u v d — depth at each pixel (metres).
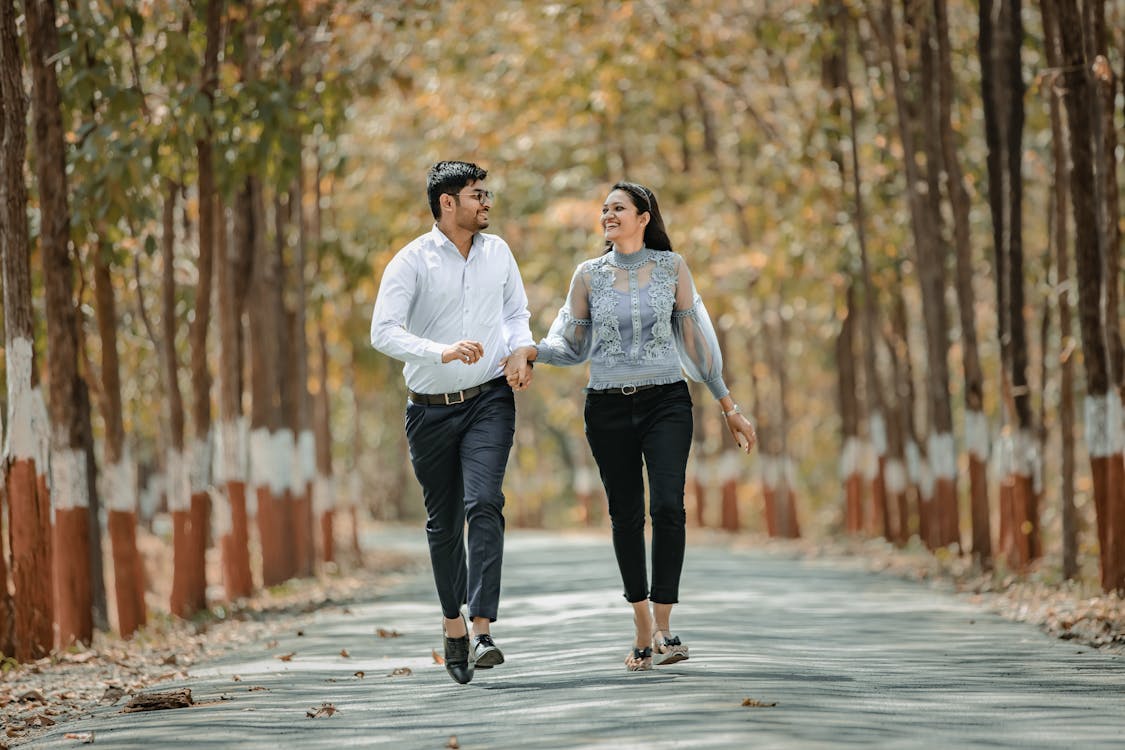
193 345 17.98
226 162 16.62
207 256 17.75
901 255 28.12
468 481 8.17
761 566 21.64
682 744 6.28
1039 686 8.36
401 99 29.41
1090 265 14.62
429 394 8.27
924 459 27.62
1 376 15.94
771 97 30.52
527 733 6.80
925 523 27.80
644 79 28.61
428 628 13.16
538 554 26.84
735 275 33.00
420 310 8.35
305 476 25.61
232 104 16.50
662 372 8.49
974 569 19.67
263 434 23.48
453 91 29.17
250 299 23.38
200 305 17.83
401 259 8.30
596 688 8.05
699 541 34.94
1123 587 14.37
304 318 25.55
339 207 30.66
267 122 16.41
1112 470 14.41
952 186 20.92
